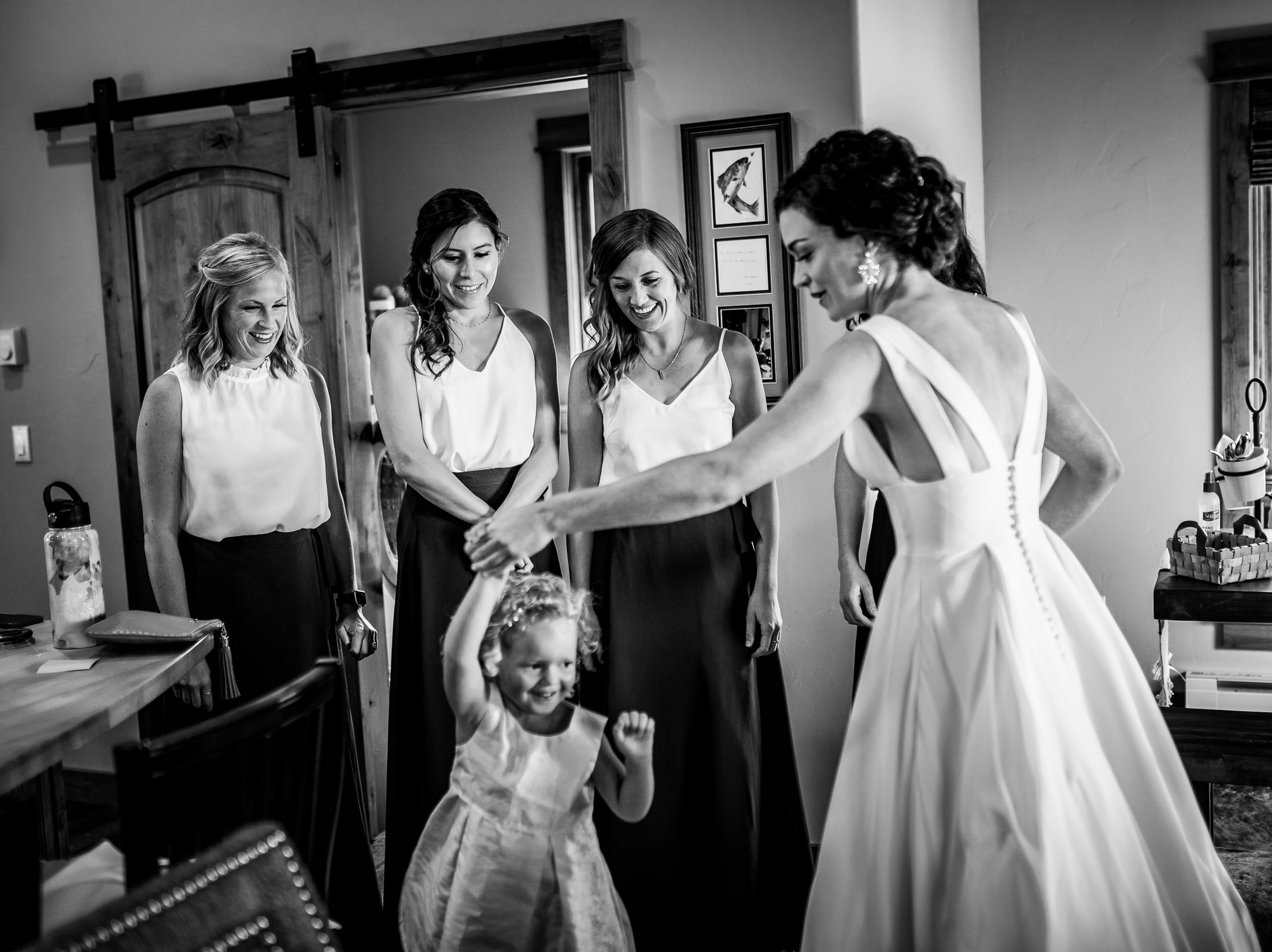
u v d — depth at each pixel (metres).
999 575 1.61
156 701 2.64
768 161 2.88
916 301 1.67
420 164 4.52
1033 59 3.60
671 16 2.93
